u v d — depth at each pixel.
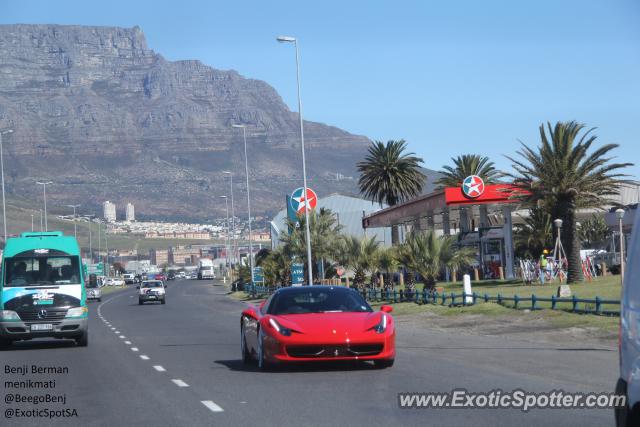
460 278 70.12
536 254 65.75
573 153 49.41
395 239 81.56
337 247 57.22
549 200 50.19
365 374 16.34
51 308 26.23
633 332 6.71
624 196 70.94
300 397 13.52
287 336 16.41
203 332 32.75
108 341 29.38
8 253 26.73
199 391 14.77
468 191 60.69
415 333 28.75
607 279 50.44
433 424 10.88
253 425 11.13
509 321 29.84
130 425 11.54
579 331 24.69
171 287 137.25
